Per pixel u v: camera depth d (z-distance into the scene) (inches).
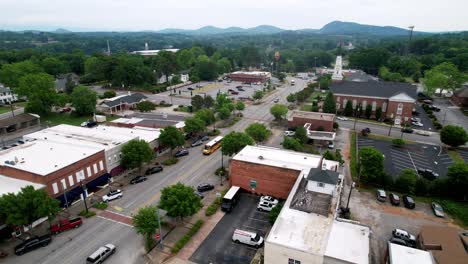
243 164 2103.8
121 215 1875.0
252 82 6889.8
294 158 2172.7
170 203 1619.1
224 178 2338.8
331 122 3294.8
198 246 1599.4
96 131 2834.6
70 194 2009.1
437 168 2559.1
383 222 1806.1
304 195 1672.0
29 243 1555.1
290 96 4805.6
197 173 2427.4
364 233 1370.6
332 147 2952.8
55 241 1638.8
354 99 4128.9
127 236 1684.3
